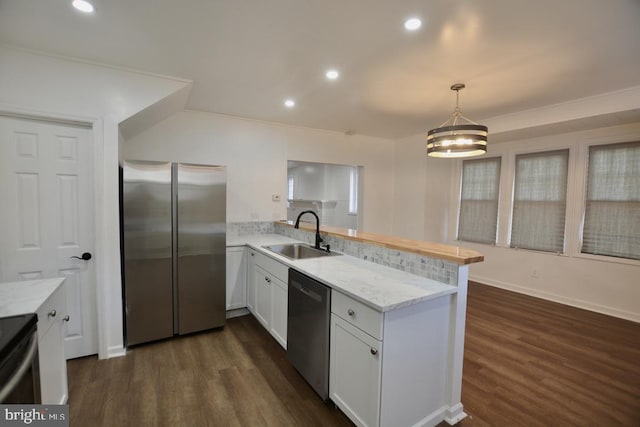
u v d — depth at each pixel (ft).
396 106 11.17
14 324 4.02
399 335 5.00
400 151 17.63
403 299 4.99
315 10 5.55
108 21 5.88
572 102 10.42
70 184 7.64
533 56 7.25
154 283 8.84
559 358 8.16
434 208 16.58
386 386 4.91
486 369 7.61
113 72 7.84
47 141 7.38
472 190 16.01
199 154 11.98
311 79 8.73
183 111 11.64
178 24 6.00
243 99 10.51
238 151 12.79
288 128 14.06
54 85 7.21
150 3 5.32
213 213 9.65
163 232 8.90
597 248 11.86
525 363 7.90
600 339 9.30
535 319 10.88
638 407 6.26
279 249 10.34
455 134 8.20
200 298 9.57
